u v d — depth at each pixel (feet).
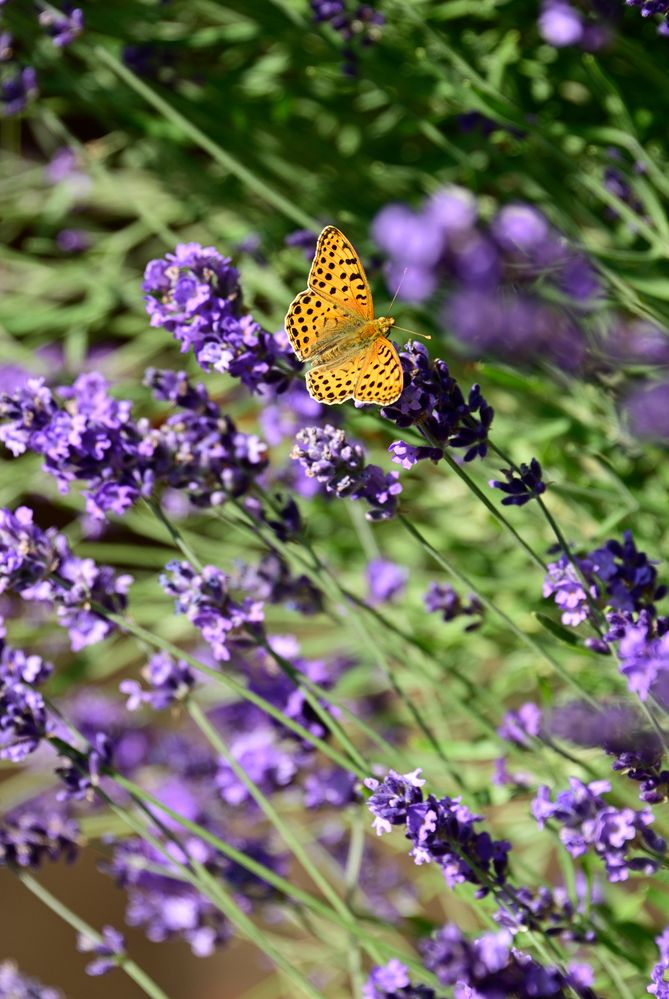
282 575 3.00
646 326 3.05
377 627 3.02
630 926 2.96
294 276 3.31
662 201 3.18
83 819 3.21
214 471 2.84
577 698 2.89
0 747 2.82
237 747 3.06
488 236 3.12
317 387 2.75
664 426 3.03
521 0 3.23
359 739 3.36
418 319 3.26
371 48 3.18
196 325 2.77
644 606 2.73
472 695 3.06
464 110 3.23
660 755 2.74
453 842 2.74
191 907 3.08
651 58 3.11
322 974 3.33
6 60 3.30
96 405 2.82
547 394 3.15
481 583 3.28
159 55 3.35
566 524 3.18
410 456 2.72
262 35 3.34
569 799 2.76
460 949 2.80
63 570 2.82
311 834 3.25
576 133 3.10
